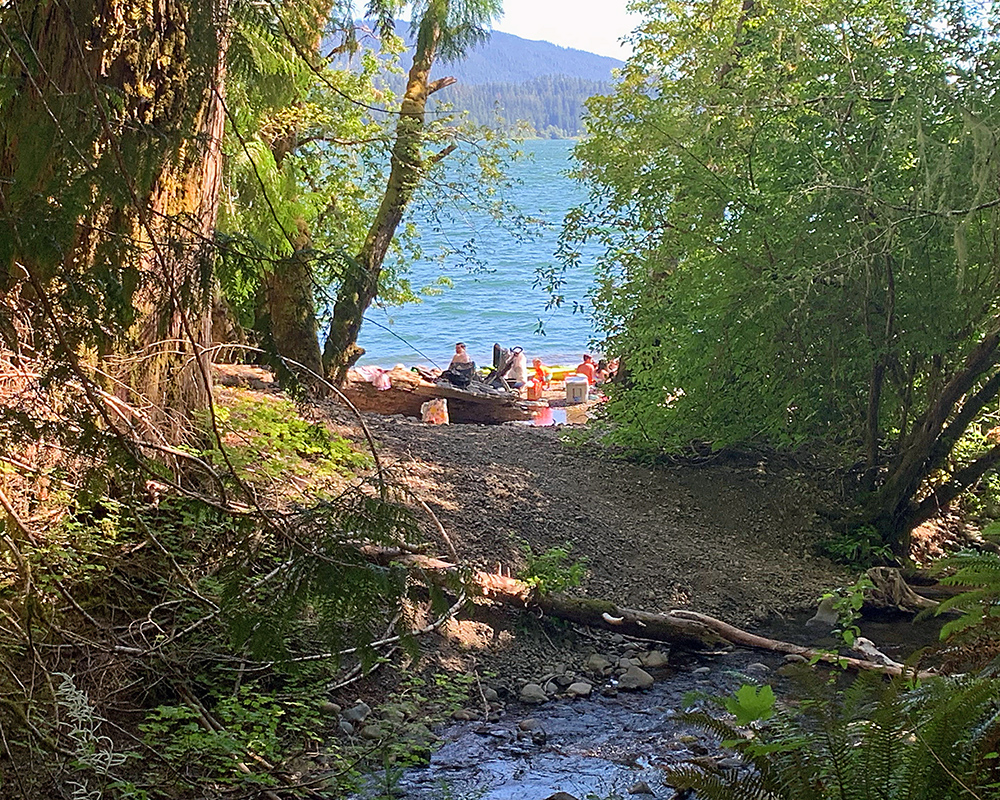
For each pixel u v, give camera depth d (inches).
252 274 122.3
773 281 353.1
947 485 370.0
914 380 378.9
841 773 107.4
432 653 249.8
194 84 139.8
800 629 302.4
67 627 187.3
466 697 237.6
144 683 195.6
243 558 128.3
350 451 316.8
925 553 374.9
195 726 179.9
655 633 280.4
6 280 113.5
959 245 294.4
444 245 648.4
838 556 362.9
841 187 326.0
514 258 2026.3
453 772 205.3
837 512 378.6
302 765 195.3
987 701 111.3
